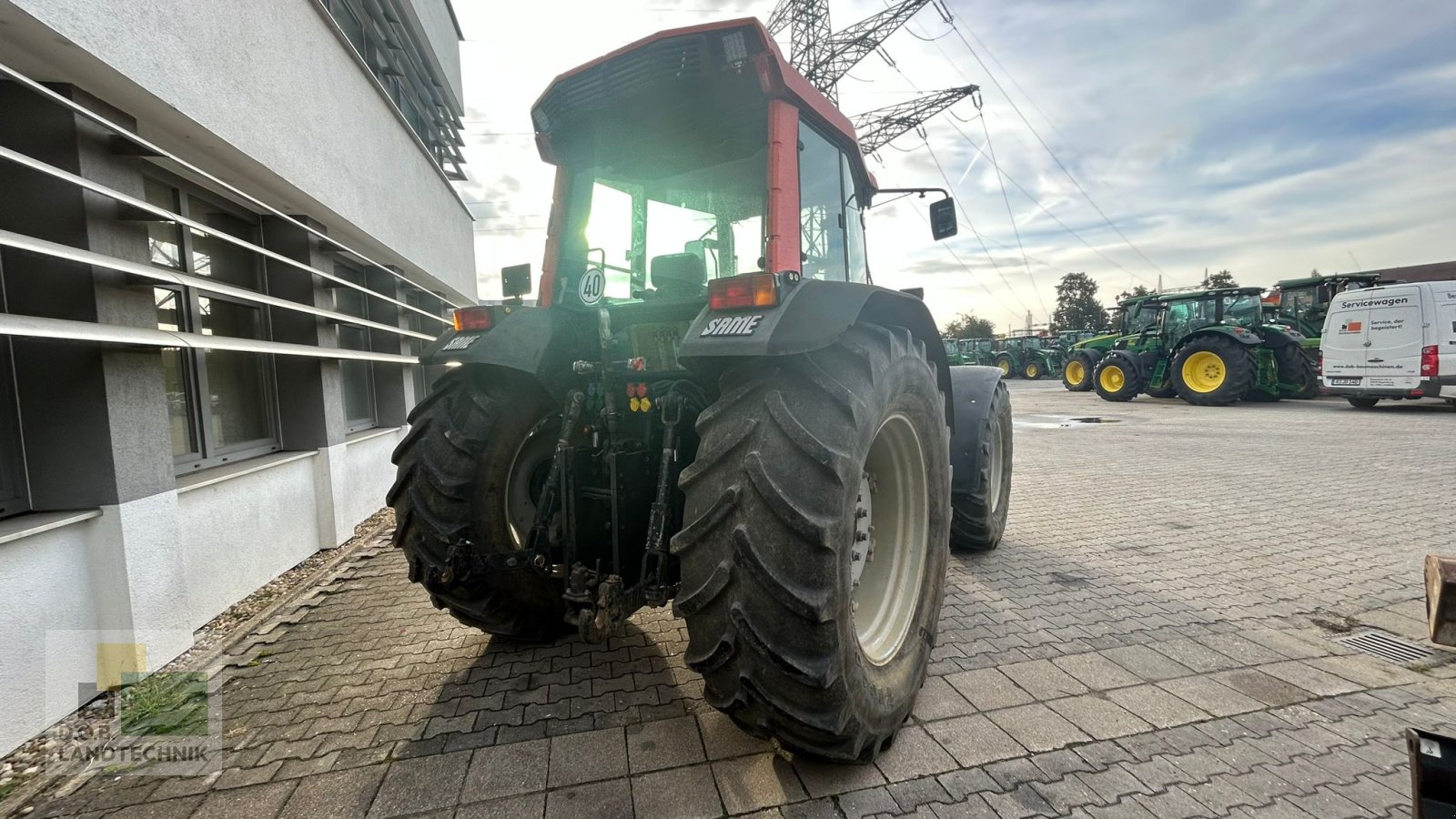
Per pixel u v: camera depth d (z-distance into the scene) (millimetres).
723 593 1718
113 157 2717
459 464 2432
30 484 2527
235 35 3396
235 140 3371
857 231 3312
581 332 2604
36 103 2518
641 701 2363
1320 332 13664
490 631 2684
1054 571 3723
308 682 2574
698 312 2387
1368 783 1843
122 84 2625
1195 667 2547
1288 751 2000
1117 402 14273
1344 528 4473
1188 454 7520
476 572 2338
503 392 2549
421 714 2301
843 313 1899
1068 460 7344
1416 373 10156
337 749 2105
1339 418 10156
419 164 6879
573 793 1851
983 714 2227
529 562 2266
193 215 3748
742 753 2021
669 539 2240
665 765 1968
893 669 2127
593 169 2777
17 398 2506
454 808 1800
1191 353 12539
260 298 3496
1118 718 2193
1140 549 4117
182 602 2924
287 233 4418
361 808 1814
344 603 3484
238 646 2951
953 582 3543
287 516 4090
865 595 2326
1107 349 17344
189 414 3516
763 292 1810
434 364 2551
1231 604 3186
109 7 2496
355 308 5883
